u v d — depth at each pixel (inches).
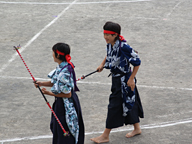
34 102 957.8
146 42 1475.1
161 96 997.2
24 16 1845.5
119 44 706.2
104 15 1860.2
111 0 2171.5
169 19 1798.7
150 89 1043.9
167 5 2053.4
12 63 1246.3
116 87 734.5
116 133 806.5
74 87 690.2
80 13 1895.9
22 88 1046.4
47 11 1935.3
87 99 975.6
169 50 1384.1
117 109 740.7
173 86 1066.1
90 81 1101.7
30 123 845.2
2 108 920.3
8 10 1947.6
